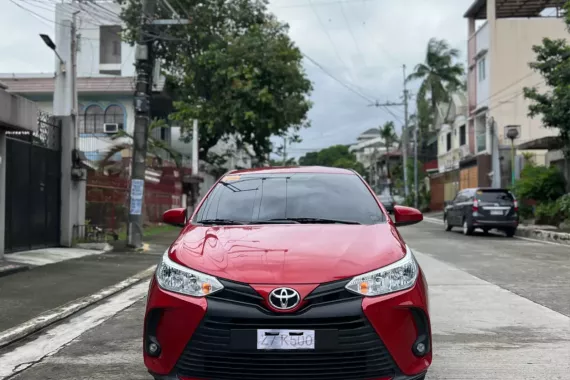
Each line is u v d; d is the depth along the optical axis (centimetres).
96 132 2761
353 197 511
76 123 1438
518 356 520
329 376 343
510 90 2977
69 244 1400
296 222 466
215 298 354
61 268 1080
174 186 2544
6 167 1159
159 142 2356
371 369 346
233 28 2858
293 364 341
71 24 1424
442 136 4322
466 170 3444
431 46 4278
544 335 595
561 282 927
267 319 342
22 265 1049
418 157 5178
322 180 539
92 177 1733
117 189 1848
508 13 3192
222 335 347
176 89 2870
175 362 355
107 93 2742
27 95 2747
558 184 2172
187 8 2664
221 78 2698
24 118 1080
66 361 523
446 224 2250
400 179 5431
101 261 1203
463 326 635
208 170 3259
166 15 2116
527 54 2975
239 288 351
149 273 1051
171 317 362
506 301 771
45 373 488
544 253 1361
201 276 365
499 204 1883
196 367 351
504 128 2950
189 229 460
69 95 1409
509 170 2928
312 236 417
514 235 1995
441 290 852
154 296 377
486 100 3069
